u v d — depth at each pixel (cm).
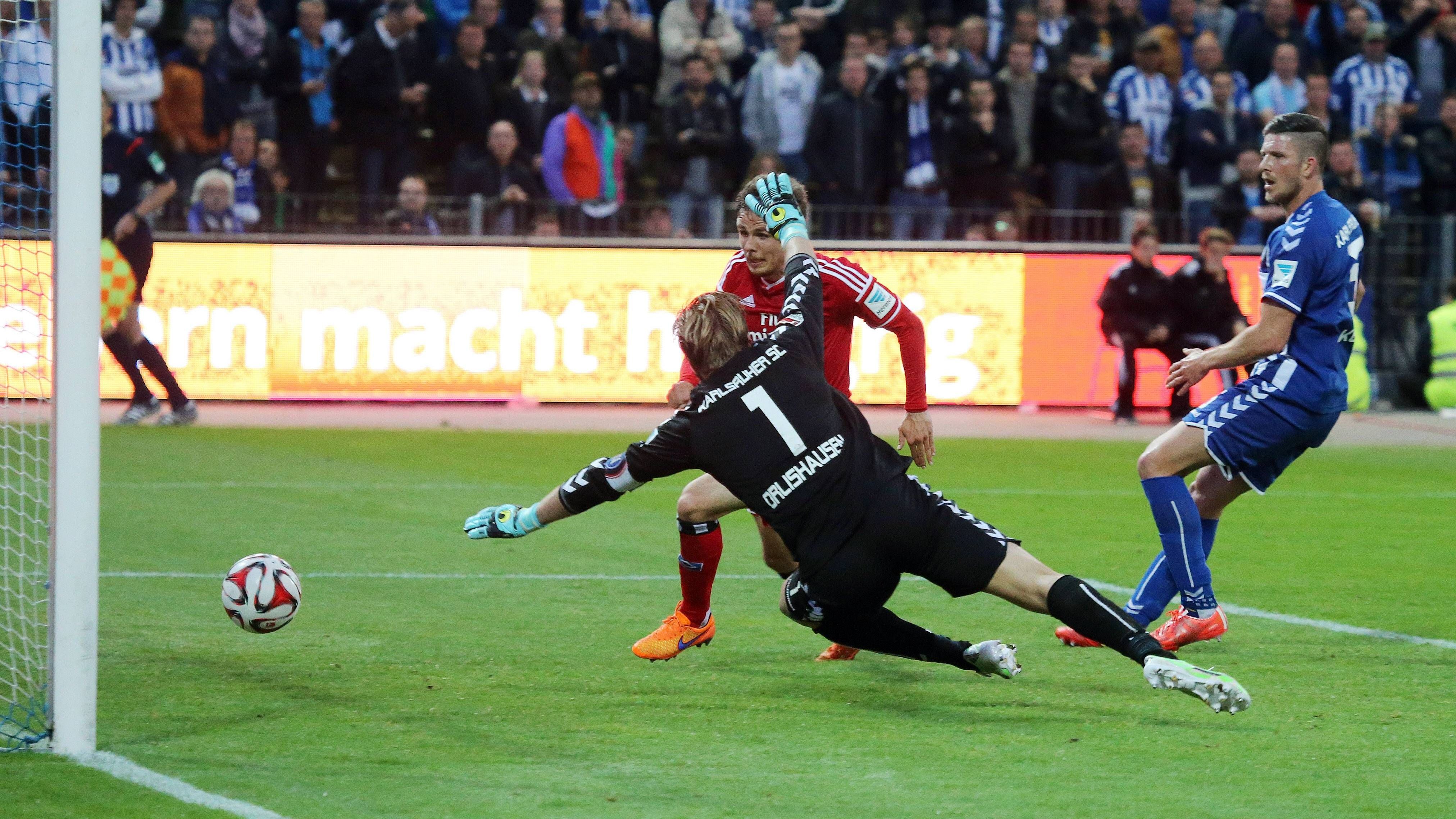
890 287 5038
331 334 4912
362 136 5238
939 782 1478
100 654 1967
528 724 1678
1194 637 2048
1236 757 1572
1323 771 1523
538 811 1379
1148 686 1884
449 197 5172
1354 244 2000
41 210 2255
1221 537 3066
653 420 4759
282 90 5225
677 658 2016
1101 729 1680
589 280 4981
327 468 3791
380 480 3631
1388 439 4803
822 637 2066
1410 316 5484
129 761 1505
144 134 5100
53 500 1515
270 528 2988
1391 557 2856
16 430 3550
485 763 1527
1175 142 5497
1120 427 4847
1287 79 5706
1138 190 5366
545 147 5153
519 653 2030
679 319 1695
